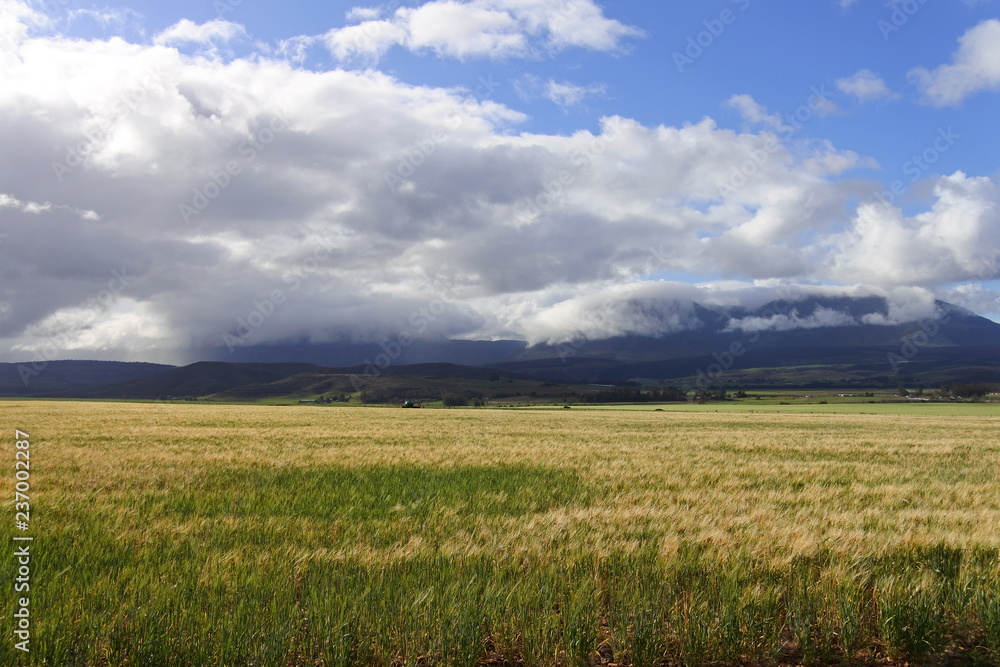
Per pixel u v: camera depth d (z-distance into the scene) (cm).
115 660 499
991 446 2855
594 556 760
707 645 550
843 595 621
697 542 834
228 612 563
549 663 530
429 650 523
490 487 1419
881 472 1792
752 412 8675
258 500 1182
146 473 1560
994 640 564
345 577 664
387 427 4081
